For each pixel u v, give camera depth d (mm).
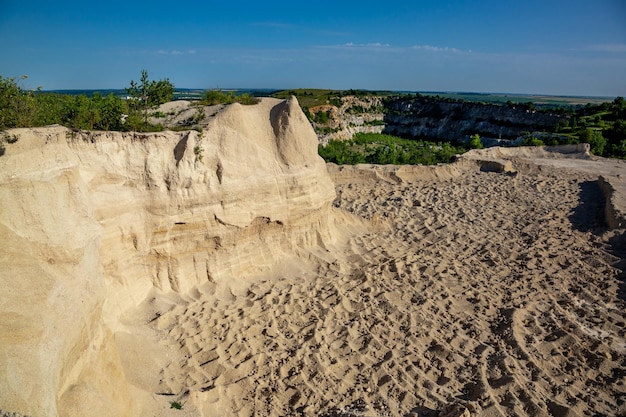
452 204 25750
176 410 8531
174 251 12422
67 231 7805
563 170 34469
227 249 13477
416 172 32344
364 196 26984
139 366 9727
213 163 12898
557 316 13227
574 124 65688
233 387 9641
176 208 12023
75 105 12844
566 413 9086
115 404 7445
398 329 12438
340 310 13164
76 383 6957
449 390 10023
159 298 12070
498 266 16938
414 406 9469
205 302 12492
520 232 20922
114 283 11102
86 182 10445
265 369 10352
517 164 36281
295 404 9398
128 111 12953
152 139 11688
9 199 7066
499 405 9273
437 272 16188
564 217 23234
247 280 13992
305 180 15398
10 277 6609
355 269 15914
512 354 11375
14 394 5793
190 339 10984
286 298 13375
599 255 17516
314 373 10273
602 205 25016
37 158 7785
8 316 6301
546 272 16281
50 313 6723
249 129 14203
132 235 11492
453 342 11898
